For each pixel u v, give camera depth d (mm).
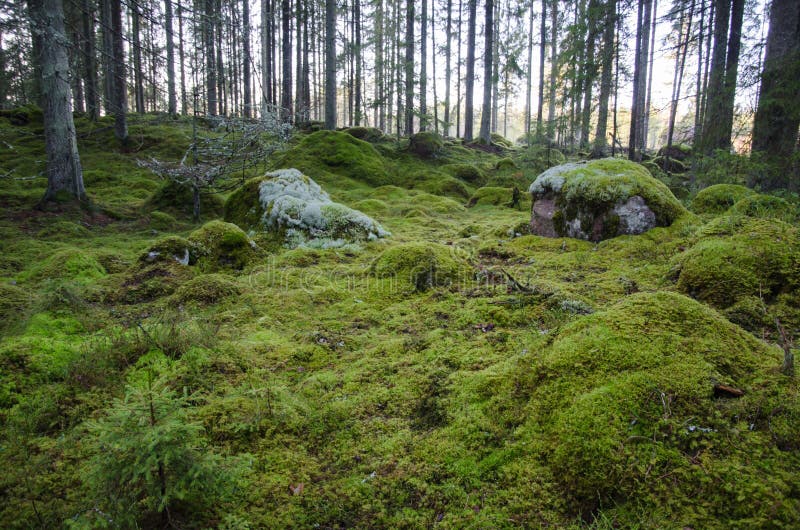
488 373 3068
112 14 16906
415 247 5840
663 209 6242
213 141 11703
